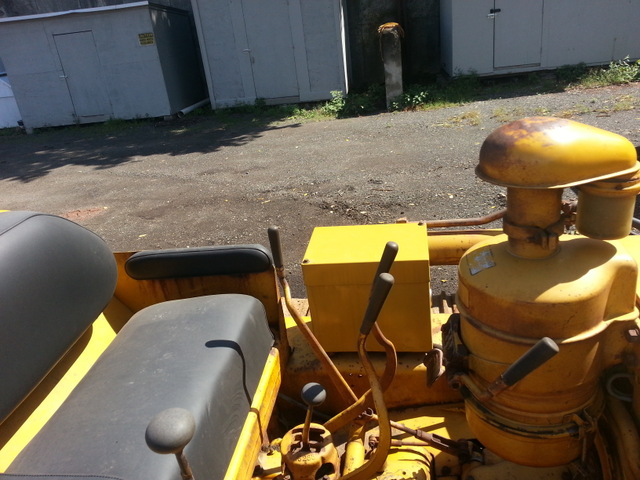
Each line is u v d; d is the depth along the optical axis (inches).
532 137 53.7
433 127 356.8
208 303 80.3
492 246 63.6
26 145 470.9
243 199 259.3
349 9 519.2
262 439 72.0
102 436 57.1
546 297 54.7
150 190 296.2
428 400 87.8
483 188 233.1
